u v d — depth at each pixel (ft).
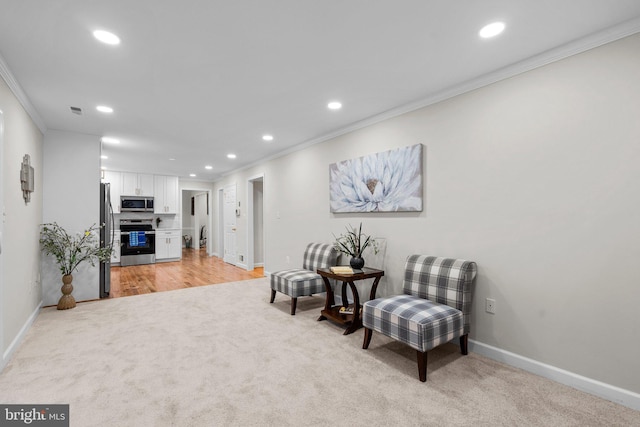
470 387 6.56
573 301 6.59
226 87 8.69
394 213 10.46
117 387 6.56
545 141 6.96
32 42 6.38
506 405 5.93
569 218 6.63
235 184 23.04
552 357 6.88
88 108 10.21
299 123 11.90
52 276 12.62
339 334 9.53
